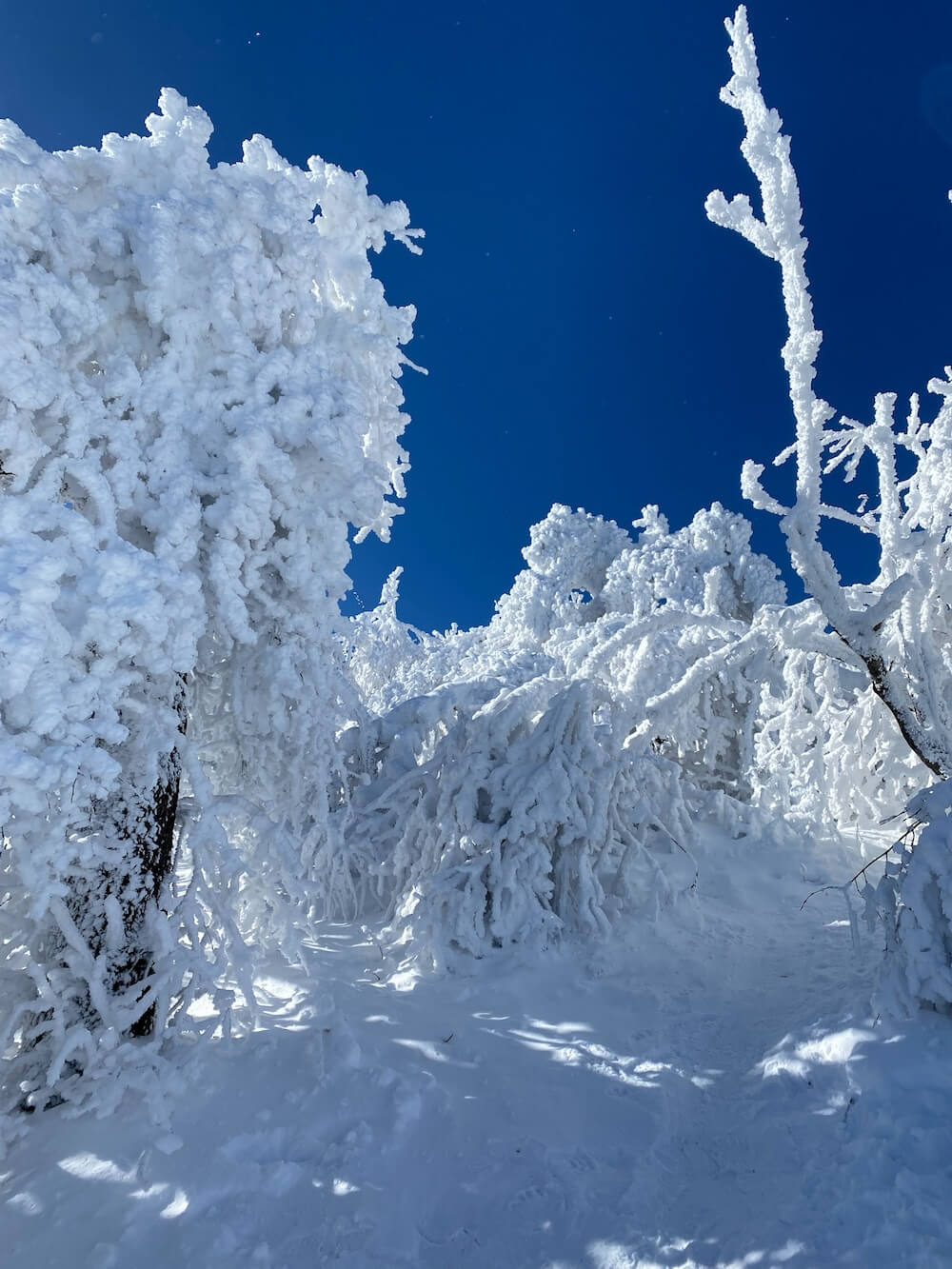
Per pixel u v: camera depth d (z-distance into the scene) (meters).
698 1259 3.12
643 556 20.92
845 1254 2.89
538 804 7.42
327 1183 3.67
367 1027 5.36
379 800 8.73
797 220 6.46
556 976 6.38
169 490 4.52
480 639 25.31
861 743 11.10
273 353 4.95
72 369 4.45
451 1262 3.31
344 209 5.93
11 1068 4.43
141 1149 3.83
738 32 6.38
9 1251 3.31
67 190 4.69
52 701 3.50
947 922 4.32
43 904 3.69
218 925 4.98
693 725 11.43
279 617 5.31
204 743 5.89
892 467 8.47
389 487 6.54
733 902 8.21
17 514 3.68
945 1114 3.47
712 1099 4.54
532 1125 4.27
